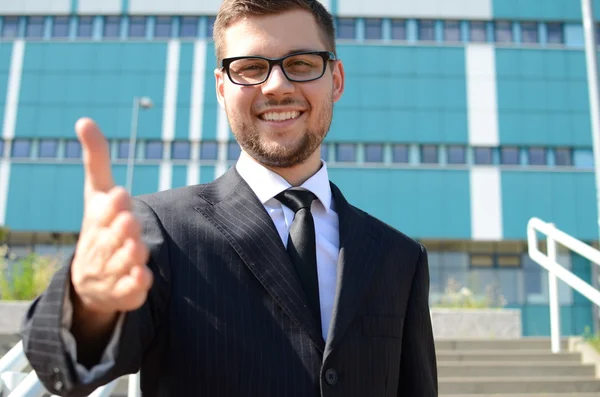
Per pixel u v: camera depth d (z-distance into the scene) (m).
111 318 1.10
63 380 1.04
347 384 1.50
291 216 1.71
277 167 1.74
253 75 1.72
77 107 26.20
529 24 26.94
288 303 1.49
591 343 6.95
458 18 26.80
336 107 25.95
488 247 25.50
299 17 1.73
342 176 25.42
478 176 25.56
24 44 26.69
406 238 1.93
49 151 26.00
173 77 26.39
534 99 26.19
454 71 26.36
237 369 1.41
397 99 26.06
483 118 26.00
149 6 26.81
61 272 1.08
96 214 0.91
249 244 1.55
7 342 6.18
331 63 1.82
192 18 27.03
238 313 1.46
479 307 11.27
